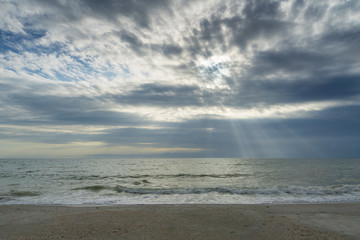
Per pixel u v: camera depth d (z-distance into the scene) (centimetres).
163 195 1526
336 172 3653
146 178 2780
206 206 1105
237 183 2255
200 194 1552
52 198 1412
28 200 1345
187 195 1520
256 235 634
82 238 606
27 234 650
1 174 3241
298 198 1393
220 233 651
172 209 1019
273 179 2620
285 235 635
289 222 780
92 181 2444
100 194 1577
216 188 1733
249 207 1080
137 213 923
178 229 691
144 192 1648
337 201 1303
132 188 1778
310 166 5600
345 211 1003
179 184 2192
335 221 803
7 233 662
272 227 715
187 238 605
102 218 834
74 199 1379
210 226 725
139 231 668
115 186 1930
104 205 1188
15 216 897
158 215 885
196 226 725
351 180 2525
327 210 1022
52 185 2067
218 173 3484
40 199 1377
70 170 4184
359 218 855
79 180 2533
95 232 658
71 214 912
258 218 837
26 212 980
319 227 721
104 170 4228
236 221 791
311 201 1296
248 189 1698
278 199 1359
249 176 3008
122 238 602
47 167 5141
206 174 3294
